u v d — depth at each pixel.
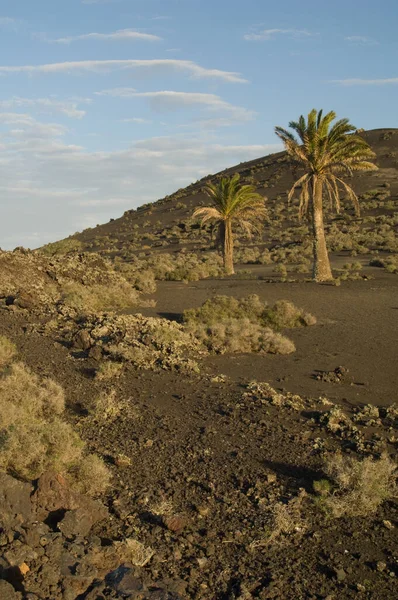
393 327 19.80
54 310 22.77
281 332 19.69
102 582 5.12
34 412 10.50
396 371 14.16
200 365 15.01
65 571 5.17
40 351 16.28
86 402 11.84
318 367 14.78
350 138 33.38
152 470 8.42
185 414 10.99
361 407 11.33
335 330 19.64
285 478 8.05
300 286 33.00
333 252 62.75
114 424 10.46
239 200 46.06
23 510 6.20
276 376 13.96
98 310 24.61
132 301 27.00
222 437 9.66
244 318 19.83
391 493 7.46
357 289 30.88
